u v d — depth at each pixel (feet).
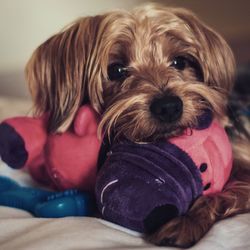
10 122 1.13
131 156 0.94
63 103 1.15
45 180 1.26
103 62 1.14
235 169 1.14
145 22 1.18
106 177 0.93
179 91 1.07
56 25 3.02
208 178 0.98
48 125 1.15
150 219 0.89
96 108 1.11
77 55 1.17
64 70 1.18
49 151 1.11
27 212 1.09
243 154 1.20
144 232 0.92
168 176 0.91
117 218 0.92
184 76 1.18
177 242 0.87
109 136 1.06
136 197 0.89
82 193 1.06
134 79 1.13
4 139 1.12
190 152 0.96
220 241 0.86
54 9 3.00
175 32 1.18
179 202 0.91
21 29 3.11
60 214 1.02
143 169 0.91
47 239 0.86
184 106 1.04
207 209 0.95
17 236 0.91
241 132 1.31
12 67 3.22
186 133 1.00
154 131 1.03
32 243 0.85
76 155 1.06
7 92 3.26
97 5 2.87
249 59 2.73
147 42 1.17
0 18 3.12
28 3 3.04
